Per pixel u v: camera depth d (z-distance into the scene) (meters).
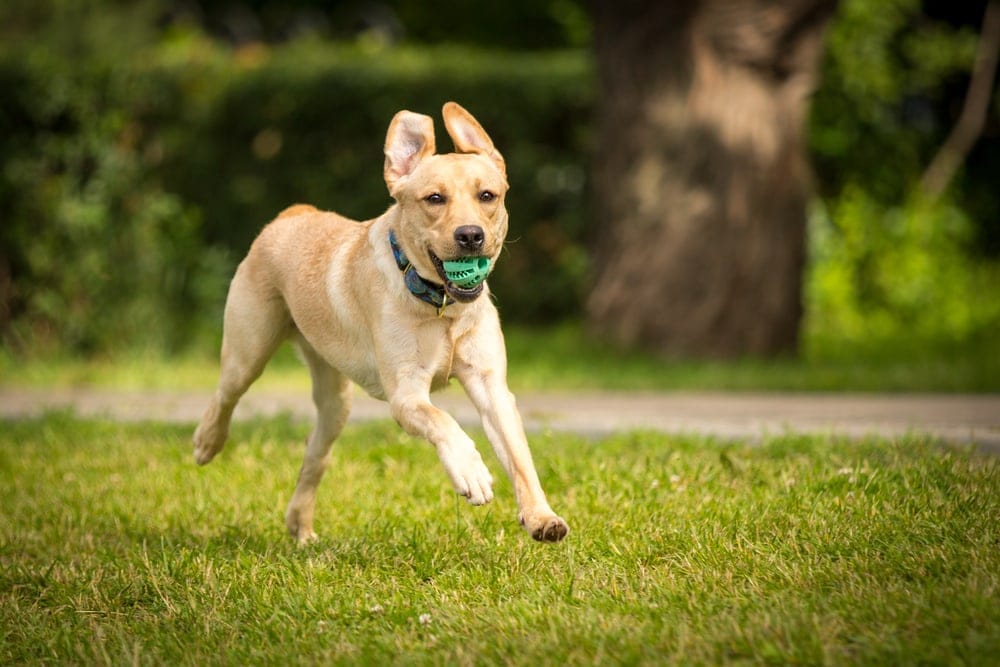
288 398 13.28
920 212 20.06
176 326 16.44
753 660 4.76
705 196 15.58
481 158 6.37
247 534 7.31
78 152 16.23
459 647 5.08
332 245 6.86
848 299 19.30
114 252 16.20
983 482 6.92
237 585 6.15
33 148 16.23
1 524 7.52
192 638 5.55
